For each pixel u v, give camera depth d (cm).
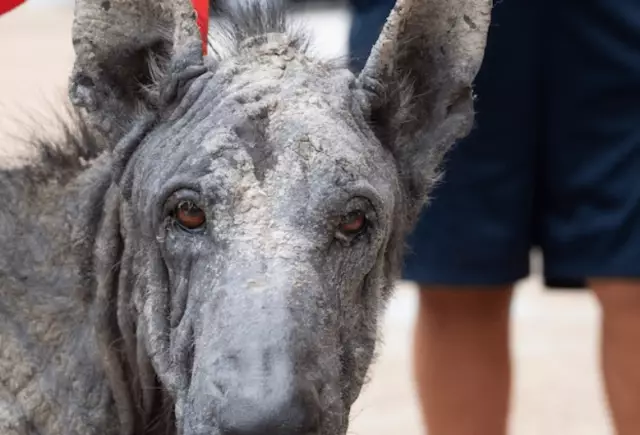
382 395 795
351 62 456
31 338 396
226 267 332
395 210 380
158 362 362
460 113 396
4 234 407
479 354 573
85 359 397
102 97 378
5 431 386
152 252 363
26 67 1327
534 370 869
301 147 340
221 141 340
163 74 376
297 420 313
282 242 332
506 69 536
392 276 391
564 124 545
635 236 538
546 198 562
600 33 530
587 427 762
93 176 407
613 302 552
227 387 314
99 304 394
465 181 545
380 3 523
